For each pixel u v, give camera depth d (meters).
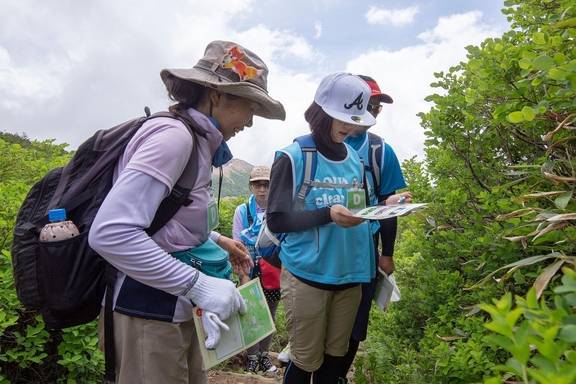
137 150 1.75
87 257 1.80
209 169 1.93
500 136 2.65
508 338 0.81
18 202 3.28
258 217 4.65
